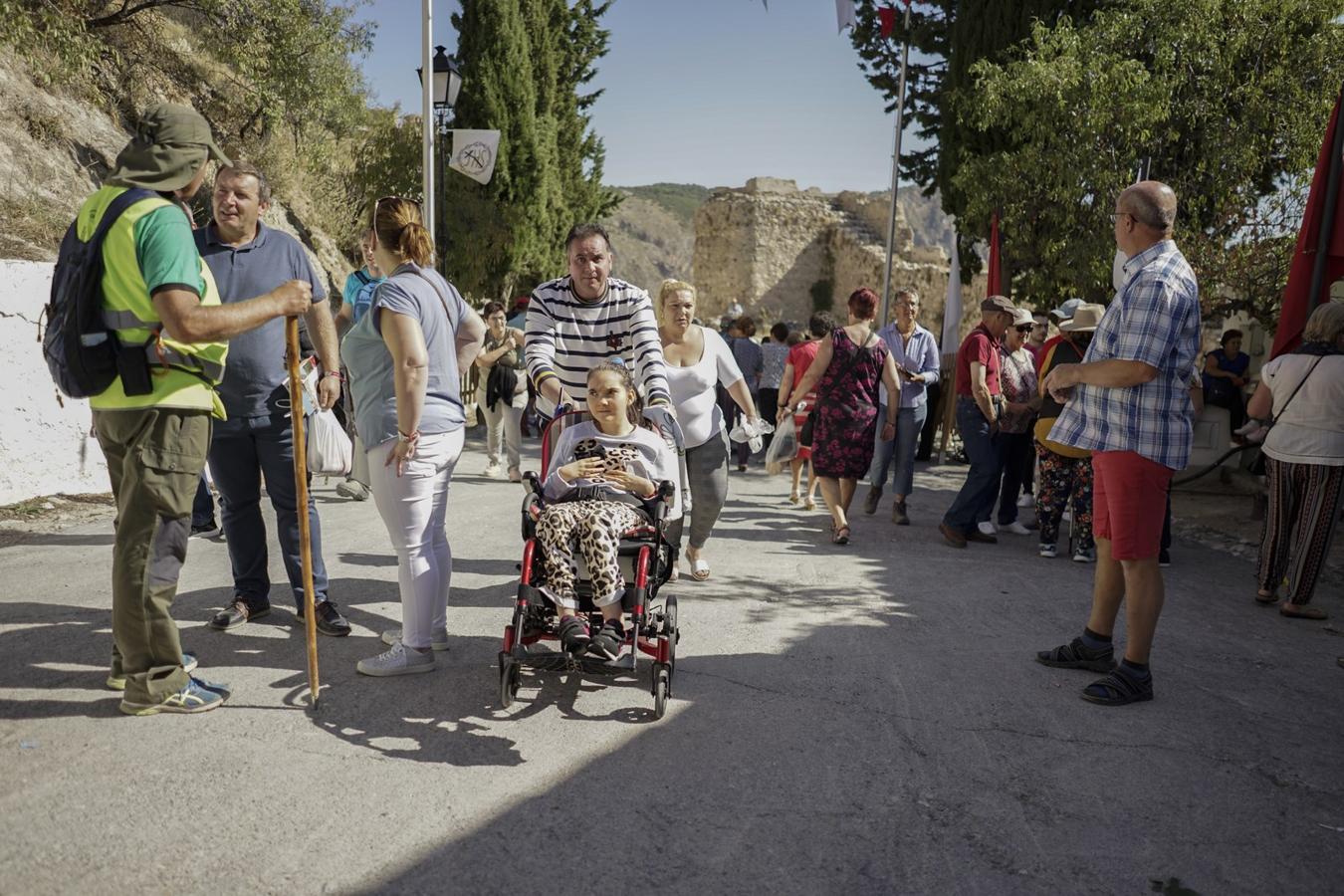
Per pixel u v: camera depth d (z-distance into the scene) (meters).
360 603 5.44
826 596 6.01
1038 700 4.35
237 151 15.24
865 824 3.18
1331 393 5.67
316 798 3.19
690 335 5.98
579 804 3.23
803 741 3.82
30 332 7.34
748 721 3.99
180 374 3.57
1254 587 6.69
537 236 22.59
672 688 4.32
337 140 18.44
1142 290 4.15
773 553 7.25
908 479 8.54
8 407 7.25
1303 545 5.82
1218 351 12.02
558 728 3.85
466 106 21.33
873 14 21.67
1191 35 12.45
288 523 4.83
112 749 3.46
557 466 4.56
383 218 4.21
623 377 4.51
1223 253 11.80
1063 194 13.13
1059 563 7.19
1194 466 9.91
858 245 43.88
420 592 4.30
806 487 10.84
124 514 3.61
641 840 3.03
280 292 3.62
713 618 5.43
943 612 5.74
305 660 4.47
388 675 4.31
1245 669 4.90
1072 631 5.45
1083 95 12.88
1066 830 3.20
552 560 3.92
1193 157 13.49
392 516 4.23
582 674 4.33
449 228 20.27
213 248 4.50
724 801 3.30
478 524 7.77
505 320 10.02
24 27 10.90
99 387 3.48
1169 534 7.24
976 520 7.66
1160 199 4.23
